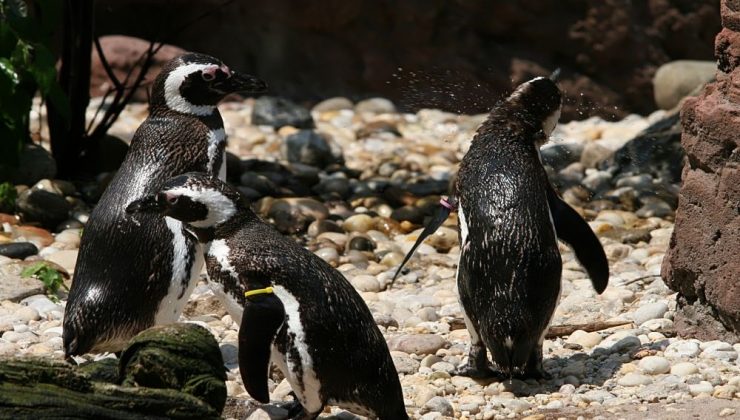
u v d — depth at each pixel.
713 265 14.30
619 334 14.96
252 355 11.14
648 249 20.00
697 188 14.46
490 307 12.96
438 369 14.09
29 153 23.02
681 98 30.59
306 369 11.38
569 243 13.82
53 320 15.86
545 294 12.97
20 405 9.73
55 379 9.94
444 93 31.53
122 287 12.89
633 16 31.89
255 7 32.19
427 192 24.34
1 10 20.69
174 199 11.91
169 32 32.06
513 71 31.53
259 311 11.29
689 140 14.56
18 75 20.64
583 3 31.69
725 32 14.34
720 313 14.44
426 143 28.53
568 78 31.72
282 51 32.47
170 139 14.45
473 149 13.95
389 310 16.75
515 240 12.97
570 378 13.50
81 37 23.25
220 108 31.25
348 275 18.81
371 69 32.22
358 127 29.89
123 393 10.05
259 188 23.70
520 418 12.27
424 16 31.66
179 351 10.44
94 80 30.69
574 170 25.70
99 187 22.52
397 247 20.44
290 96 32.38
